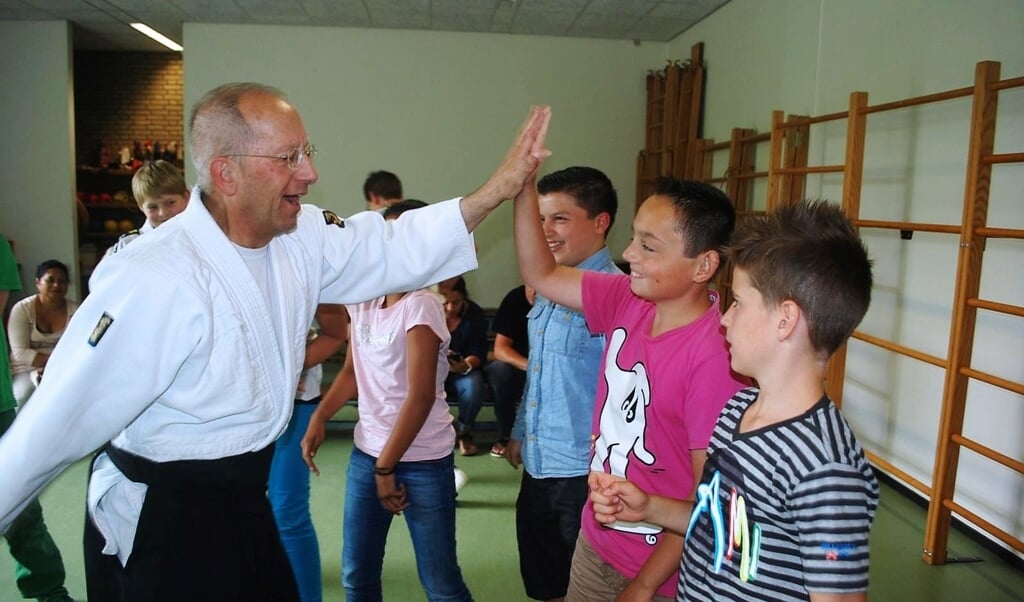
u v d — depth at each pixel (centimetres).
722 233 120
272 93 111
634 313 136
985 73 261
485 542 299
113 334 97
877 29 368
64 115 628
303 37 647
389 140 664
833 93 405
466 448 408
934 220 329
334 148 661
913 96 342
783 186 431
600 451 137
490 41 659
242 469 115
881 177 367
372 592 184
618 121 675
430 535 179
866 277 92
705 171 568
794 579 88
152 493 111
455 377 411
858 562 82
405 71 657
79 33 680
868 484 87
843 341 92
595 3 552
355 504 182
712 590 97
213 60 642
